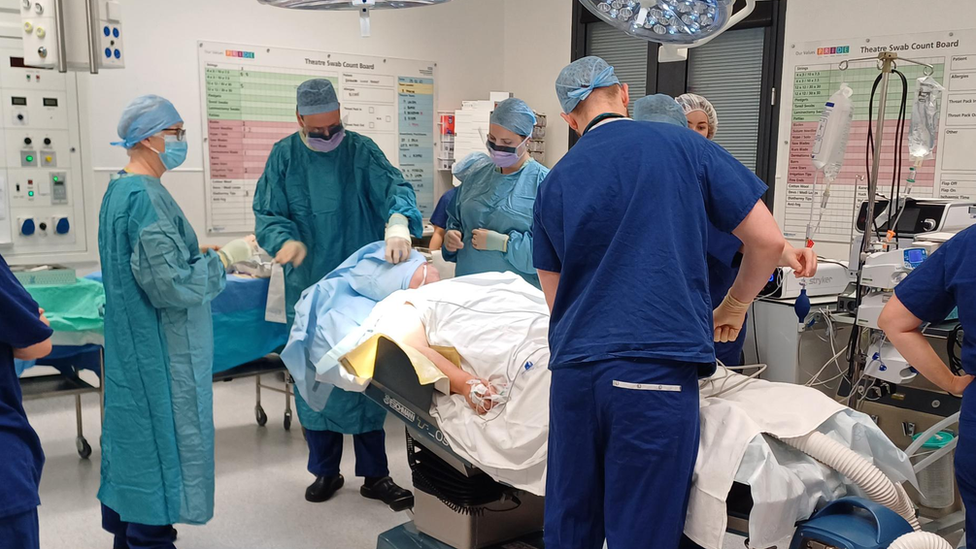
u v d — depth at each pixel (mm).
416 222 2910
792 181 4273
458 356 2236
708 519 1555
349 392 2846
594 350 1569
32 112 3850
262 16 4500
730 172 1647
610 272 1592
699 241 1617
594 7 1784
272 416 4051
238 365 3506
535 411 1933
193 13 4273
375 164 2971
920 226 2996
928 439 2463
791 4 4172
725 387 1856
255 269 3486
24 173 3865
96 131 4066
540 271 1786
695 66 4645
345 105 4852
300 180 2916
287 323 3025
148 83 4180
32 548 1595
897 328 1826
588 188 1645
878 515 1478
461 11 5273
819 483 1608
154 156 2348
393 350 2234
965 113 3682
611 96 1850
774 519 1523
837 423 1683
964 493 1675
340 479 3094
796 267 1930
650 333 1545
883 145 3949
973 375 1667
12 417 1585
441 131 5223
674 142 1649
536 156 5297
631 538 1546
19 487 1537
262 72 4523
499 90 5539
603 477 1646
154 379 2256
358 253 2850
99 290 3131
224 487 3141
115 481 2305
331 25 4742
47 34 2328
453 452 2092
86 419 3949
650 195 1601
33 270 3271
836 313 3113
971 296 1647
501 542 2367
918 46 3777
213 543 2658
